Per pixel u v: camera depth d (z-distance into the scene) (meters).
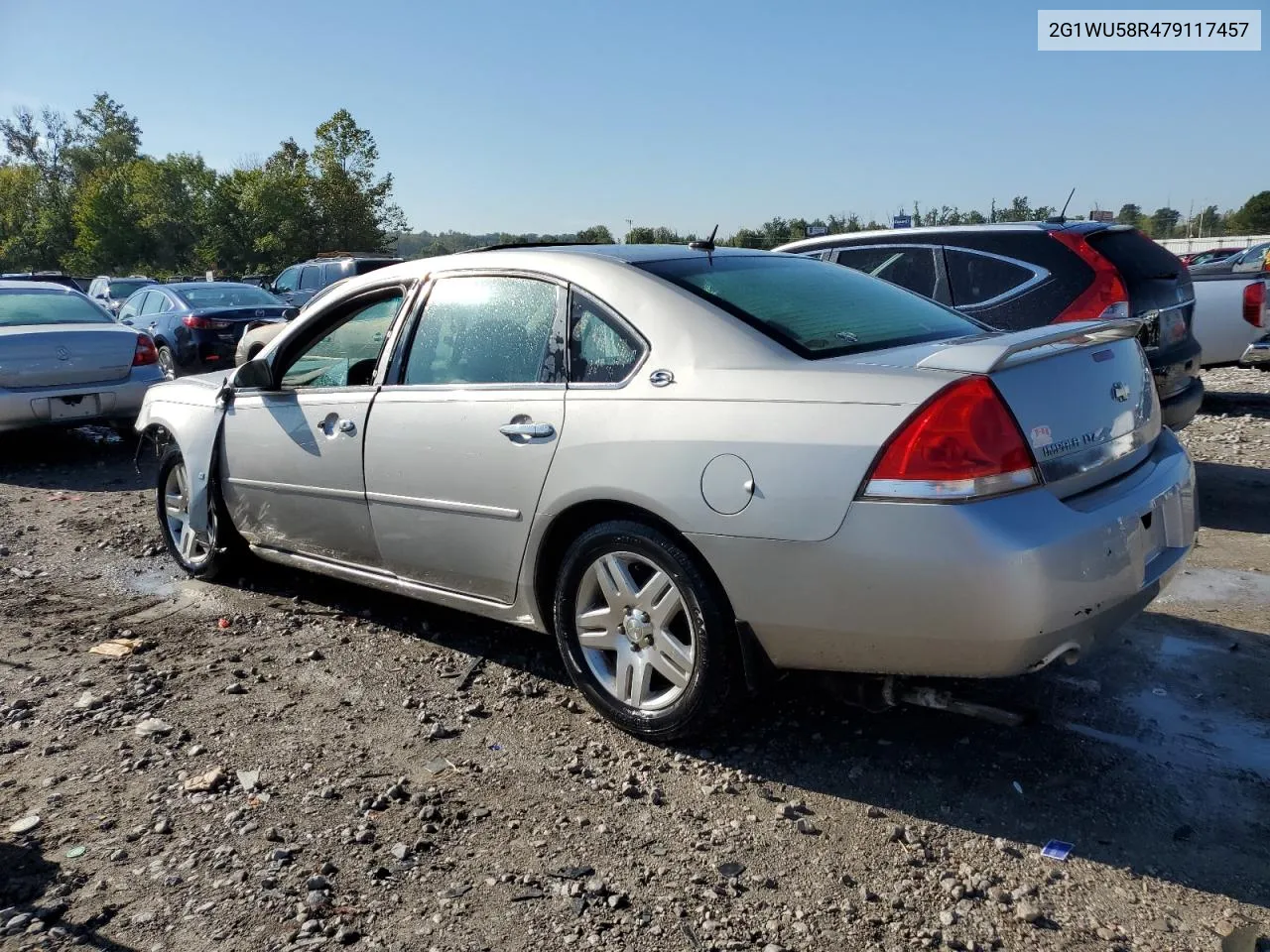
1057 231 6.32
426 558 3.96
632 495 3.17
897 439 2.71
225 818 3.00
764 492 2.89
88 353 8.48
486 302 3.83
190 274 59.41
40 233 79.44
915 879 2.66
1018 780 3.11
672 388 3.16
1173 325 6.46
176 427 5.16
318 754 3.40
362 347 4.33
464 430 3.70
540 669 4.06
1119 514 2.87
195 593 5.12
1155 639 4.12
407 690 3.90
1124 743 3.30
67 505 7.21
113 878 2.72
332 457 4.23
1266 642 4.06
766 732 3.46
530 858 2.79
